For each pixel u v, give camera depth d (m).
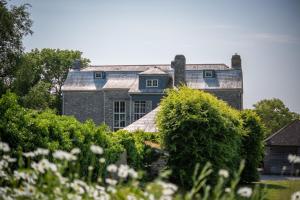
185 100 17.59
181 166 17.17
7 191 5.44
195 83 47.06
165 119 17.66
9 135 9.72
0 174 6.05
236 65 48.69
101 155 13.56
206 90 46.19
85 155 12.53
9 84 37.38
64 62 63.41
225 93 46.12
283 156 42.09
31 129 10.45
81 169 12.34
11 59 36.44
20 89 38.25
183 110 17.42
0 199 5.21
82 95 49.03
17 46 36.69
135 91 45.69
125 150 16.47
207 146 17.03
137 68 50.91
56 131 11.45
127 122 46.84
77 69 51.97
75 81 49.97
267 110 71.38
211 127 17.27
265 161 42.22
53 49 64.69
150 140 23.78
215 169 16.86
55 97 61.88
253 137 26.70
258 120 27.00
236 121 21.94
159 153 19.89
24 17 36.88
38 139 10.27
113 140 16.11
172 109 17.83
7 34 35.91
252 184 25.73
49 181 5.23
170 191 4.66
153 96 45.41
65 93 49.41
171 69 49.81
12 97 10.63
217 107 18.16
